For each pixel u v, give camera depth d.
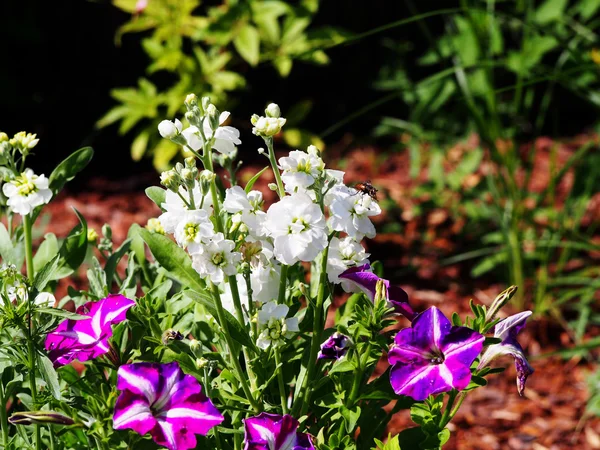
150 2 2.95
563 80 2.12
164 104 3.30
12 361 1.40
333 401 1.41
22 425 1.42
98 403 1.37
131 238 1.54
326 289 1.43
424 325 1.36
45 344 1.40
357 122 3.99
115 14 3.90
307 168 1.36
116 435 1.37
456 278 2.72
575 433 2.05
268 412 1.41
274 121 1.37
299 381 1.42
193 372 1.39
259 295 1.42
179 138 1.35
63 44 3.91
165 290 1.46
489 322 1.38
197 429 1.33
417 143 3.26
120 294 1.43
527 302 2.55
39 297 1.43
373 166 3.53
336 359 1.42
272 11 2.88
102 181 3.49
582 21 3.19
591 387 2.14
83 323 1.39
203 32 2.89
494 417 2.11
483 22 2.71
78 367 1.89
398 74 3.85
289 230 1.36
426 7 3.99
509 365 2.31
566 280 2.42
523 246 2.68
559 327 2.43
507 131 2.71
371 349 1.41
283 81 4.04
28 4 3.72
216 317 1.38
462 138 3.20
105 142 3.78
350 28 4.03
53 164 3.63
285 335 1.38
